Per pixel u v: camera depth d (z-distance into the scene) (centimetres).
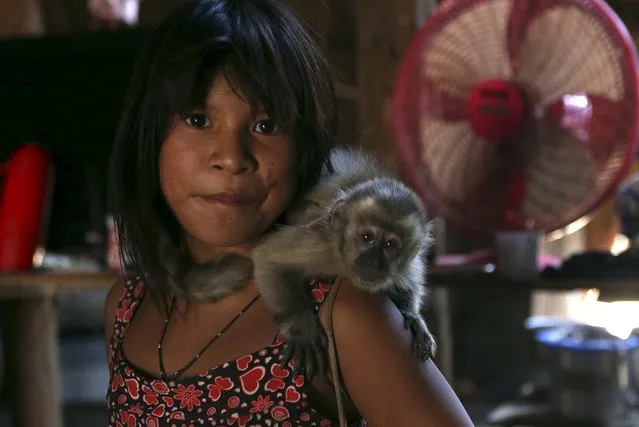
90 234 326
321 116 145
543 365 524
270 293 141
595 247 475
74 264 319
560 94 247
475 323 545
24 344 363
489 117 249
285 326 135
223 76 134
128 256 157
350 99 364
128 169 154
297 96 139
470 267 273
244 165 134
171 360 146
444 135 260
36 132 327
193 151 136
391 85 324
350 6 443
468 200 260
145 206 151
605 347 380
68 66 321
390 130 323
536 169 253
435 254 272
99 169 321
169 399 140
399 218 159
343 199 160
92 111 319
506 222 258
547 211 255
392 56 324
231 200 136
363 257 144
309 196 162
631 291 242
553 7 245
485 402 486
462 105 257
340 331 133
